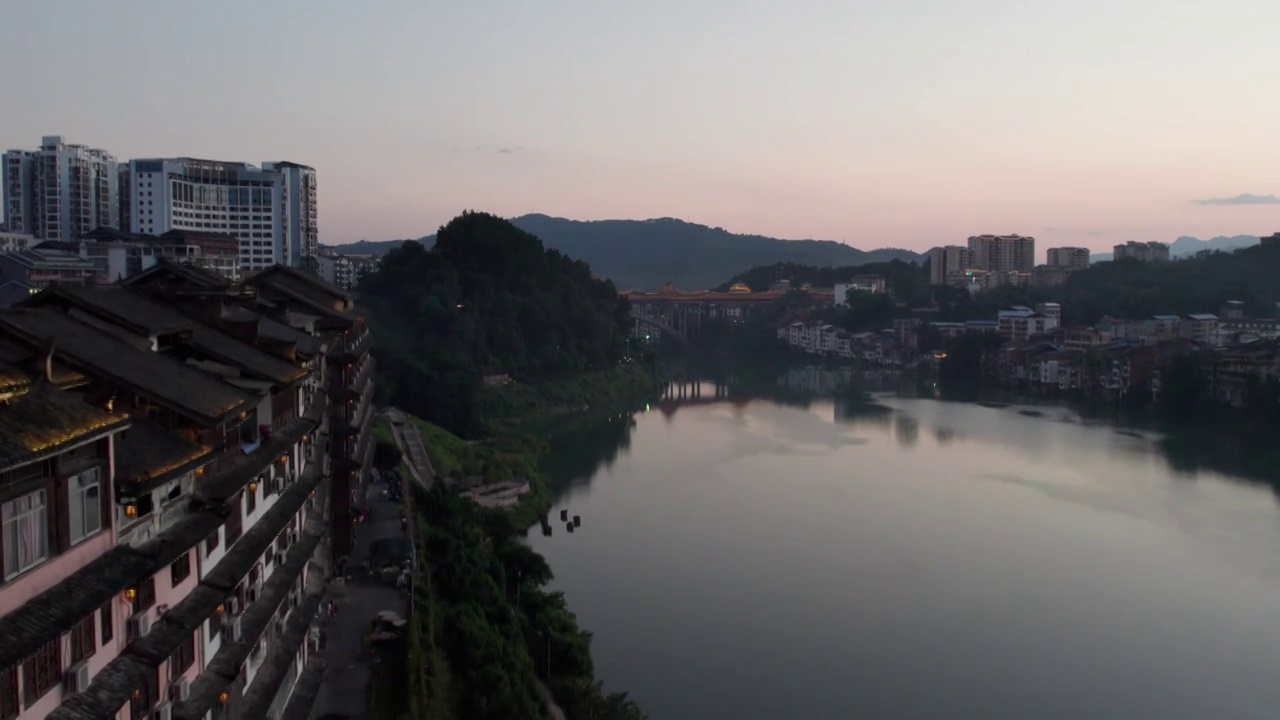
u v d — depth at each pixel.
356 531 75.06
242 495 38.44
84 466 25.08
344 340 76.12
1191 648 76.88
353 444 71.31
